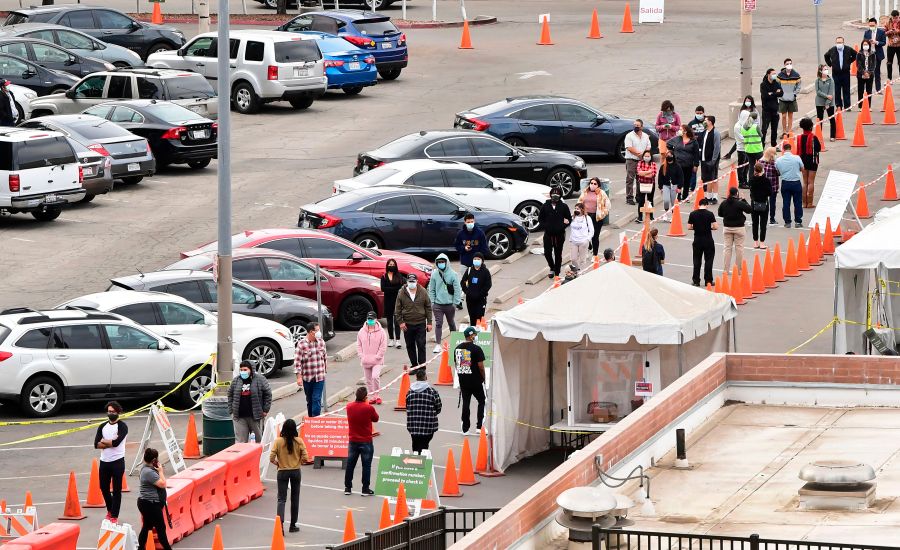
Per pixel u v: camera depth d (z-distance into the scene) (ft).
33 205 279.08
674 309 174.40
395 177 272.51
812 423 127.54
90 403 208.13
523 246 266.36
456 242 244.42
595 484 110.11
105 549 142.51
